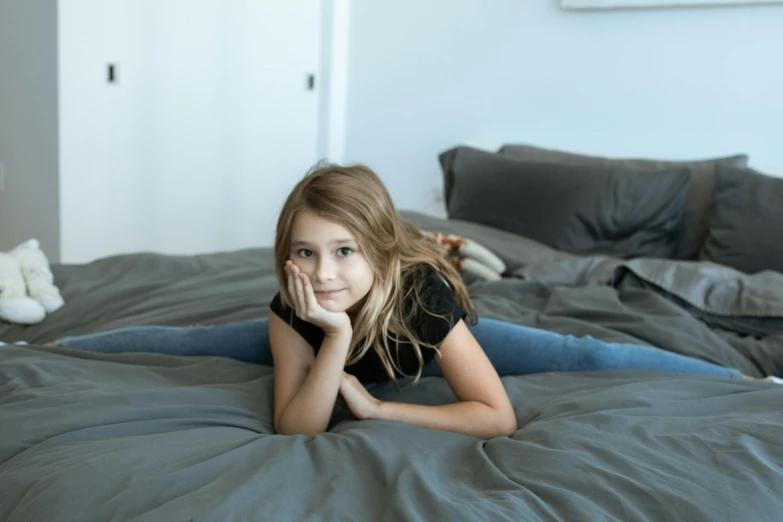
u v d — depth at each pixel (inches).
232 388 49.5
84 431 40.7
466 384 48.1
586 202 95.3
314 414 45.3
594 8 115.0
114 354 55.0
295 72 145.6
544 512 33.0
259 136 143.5
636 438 40.9
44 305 67.9
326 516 32.2
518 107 126.5
